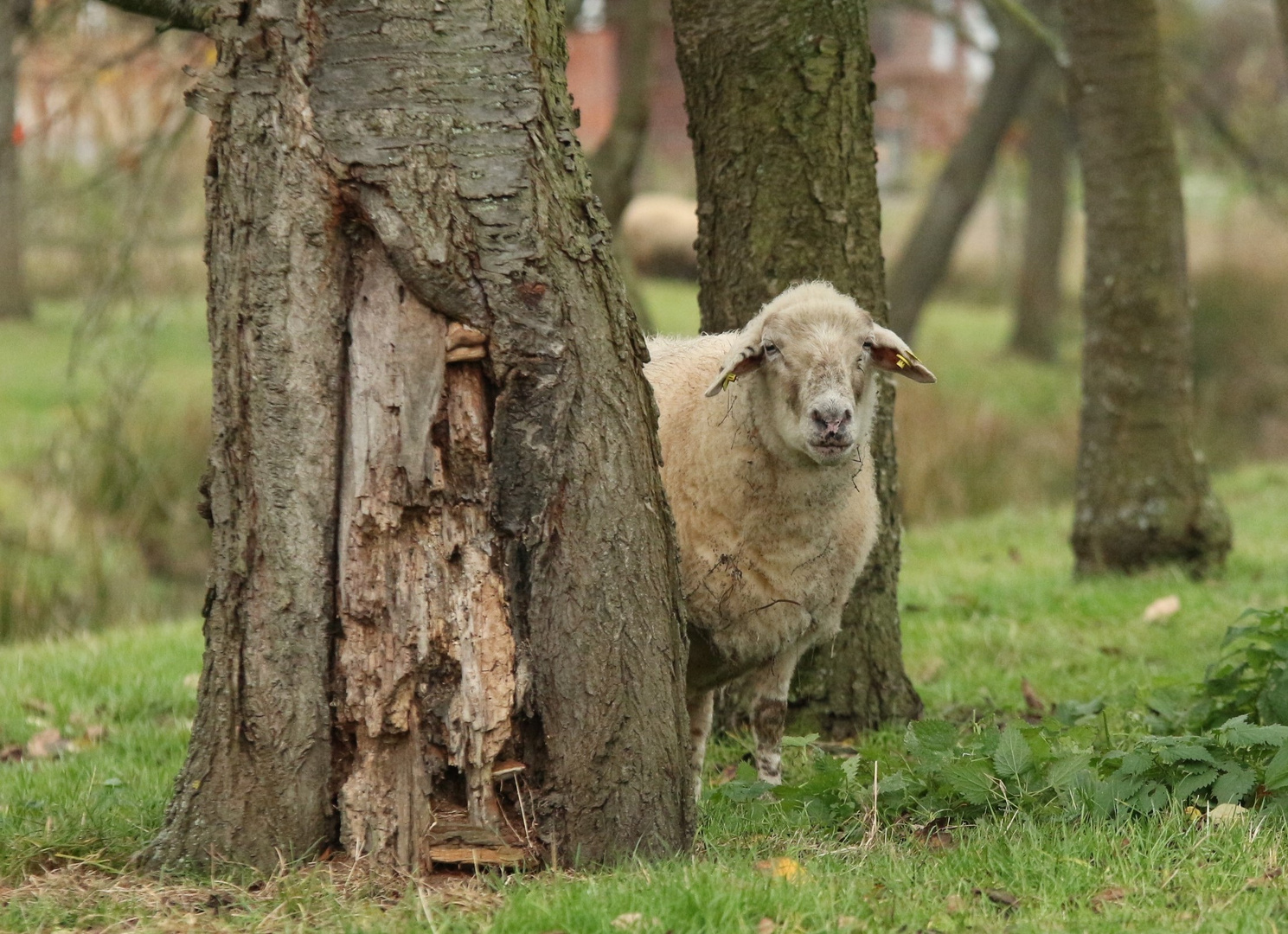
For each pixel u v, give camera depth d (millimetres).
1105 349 16656
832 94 10180
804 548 8641
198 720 7074
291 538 6852
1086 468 16953
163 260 23594
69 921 6418
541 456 6949
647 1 22141
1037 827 7512
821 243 10258
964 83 66938
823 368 8109
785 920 6168
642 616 7168
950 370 40312
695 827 7508
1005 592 15688
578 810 7023
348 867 6836
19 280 37719
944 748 8289
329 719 6887
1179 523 16438
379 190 6766
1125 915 6363
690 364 9359
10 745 11102
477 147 6824
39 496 22062
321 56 6793
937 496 26172
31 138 18641
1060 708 10273
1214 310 36594
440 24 6793
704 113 10438
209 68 6941
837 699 10742
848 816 7980
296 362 6852
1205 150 41688
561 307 6988
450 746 6898
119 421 19719
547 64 7137
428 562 6875
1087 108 16469
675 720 7312
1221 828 7293
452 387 6953
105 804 8508
